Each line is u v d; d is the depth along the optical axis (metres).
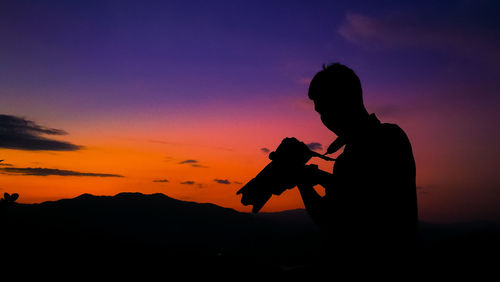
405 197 0.99
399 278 0.95
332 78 1.09
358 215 1.01
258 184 1.15
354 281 0.99
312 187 1.12
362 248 0.99
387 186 0.99
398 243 0.97
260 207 1.17
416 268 0.96
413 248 0.97
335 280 1.03
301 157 1.13
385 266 0.96
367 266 0.98
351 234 1.01
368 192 1.00
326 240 1.10
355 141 1.08
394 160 1.01
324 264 1.08
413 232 0.98
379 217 0.98
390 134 1.05
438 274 0.97
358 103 1.10
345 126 1.11
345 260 1.01
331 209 1.06
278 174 1.13
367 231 0.99
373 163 1.02
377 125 1.09
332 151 1.16
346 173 1.07
